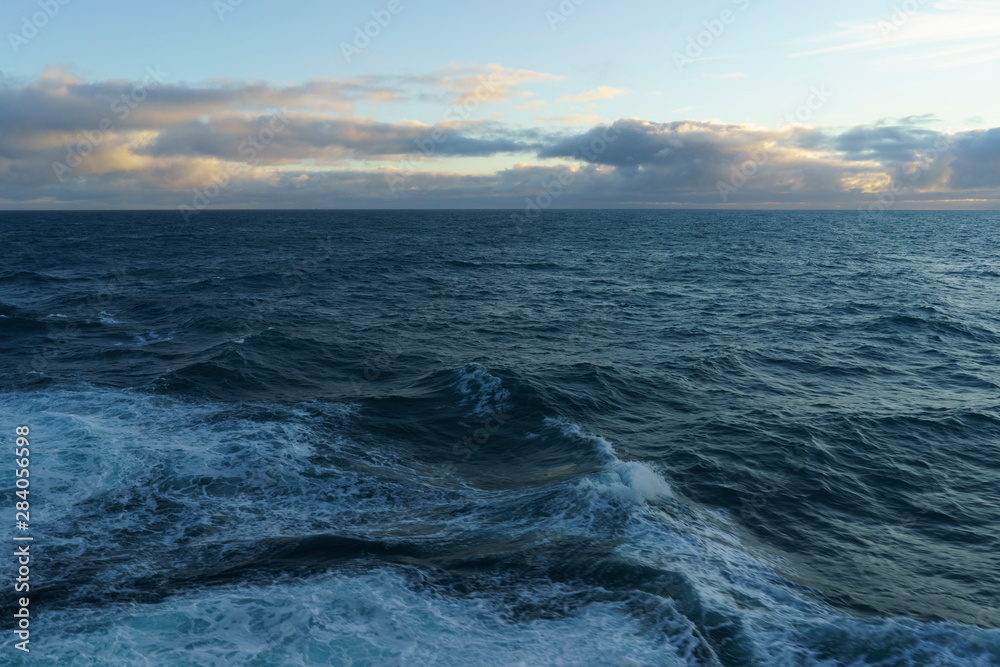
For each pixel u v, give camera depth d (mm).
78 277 46000
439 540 10141
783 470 13203
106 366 20234
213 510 11055
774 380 19906
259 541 10055
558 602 8547
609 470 12273
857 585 9359
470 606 8422
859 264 59125
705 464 13328
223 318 28281
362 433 14844
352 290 40219
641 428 15594
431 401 17094
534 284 44312
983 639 7988
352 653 7402
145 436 14016
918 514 11648
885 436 15070
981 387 19156
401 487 12266
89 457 12781
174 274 48000
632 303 35812
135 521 10578
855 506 11891
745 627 8117
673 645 7734
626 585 8914
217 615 8047
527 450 14133
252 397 17141
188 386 17594
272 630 7773
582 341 25484
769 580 9320
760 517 11367
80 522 10461
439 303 35344
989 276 48719
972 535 10922
